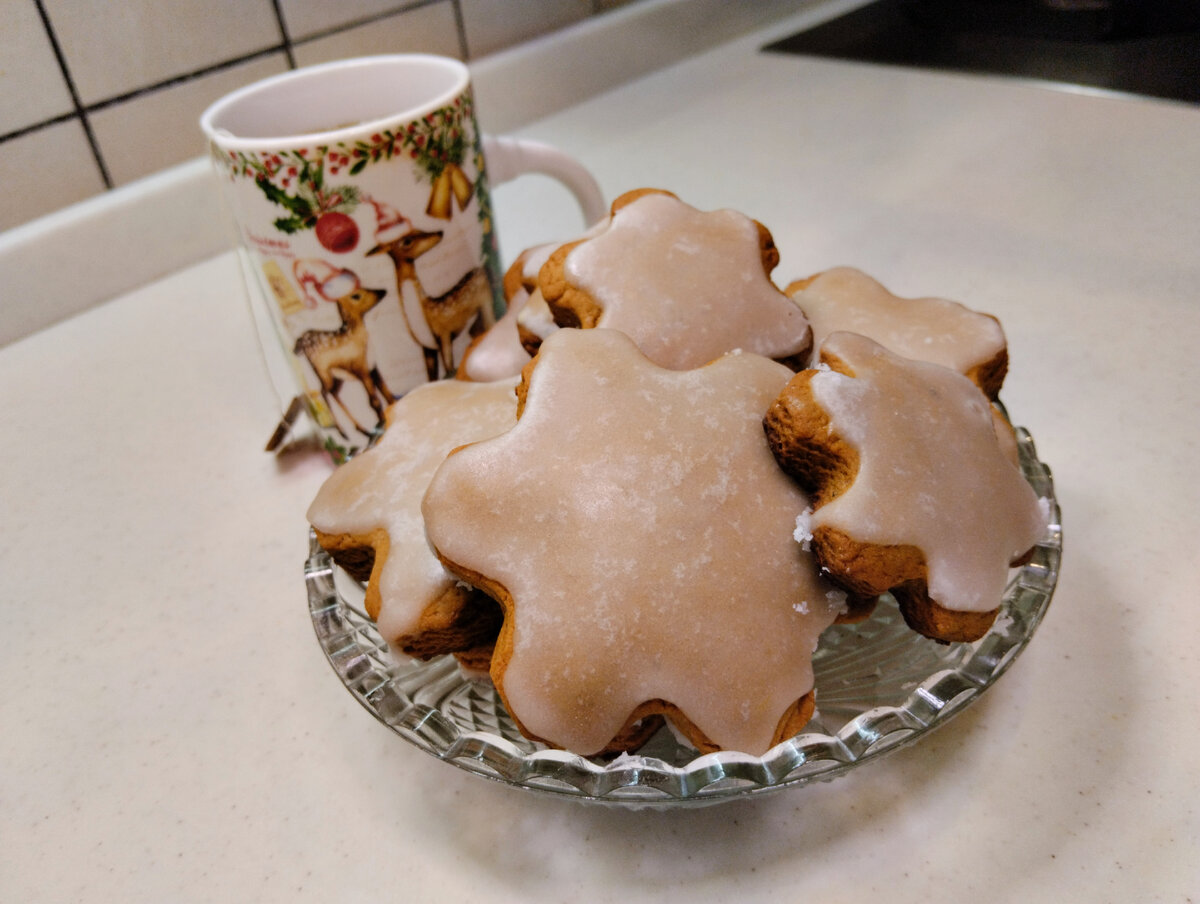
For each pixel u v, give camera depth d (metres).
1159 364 0.33
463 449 0.21
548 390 0.21
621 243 0.25
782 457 0.21
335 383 0.30
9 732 0.25
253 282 0.46
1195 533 0.27
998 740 0.22
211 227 0.47
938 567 0.20
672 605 0.19
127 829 0.23
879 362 0.22
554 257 0.25
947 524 0.20
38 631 0.28
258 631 0.28
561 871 0.21
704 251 0.25
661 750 0.21
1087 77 0.54
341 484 0.24
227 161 0.27
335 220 0.27
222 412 0.37
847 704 0.21
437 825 0.22
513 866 0.21
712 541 0.20
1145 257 0.38
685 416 0.21
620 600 0.19
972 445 0.21
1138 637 0.24
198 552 0.31
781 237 0.43
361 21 0.48
